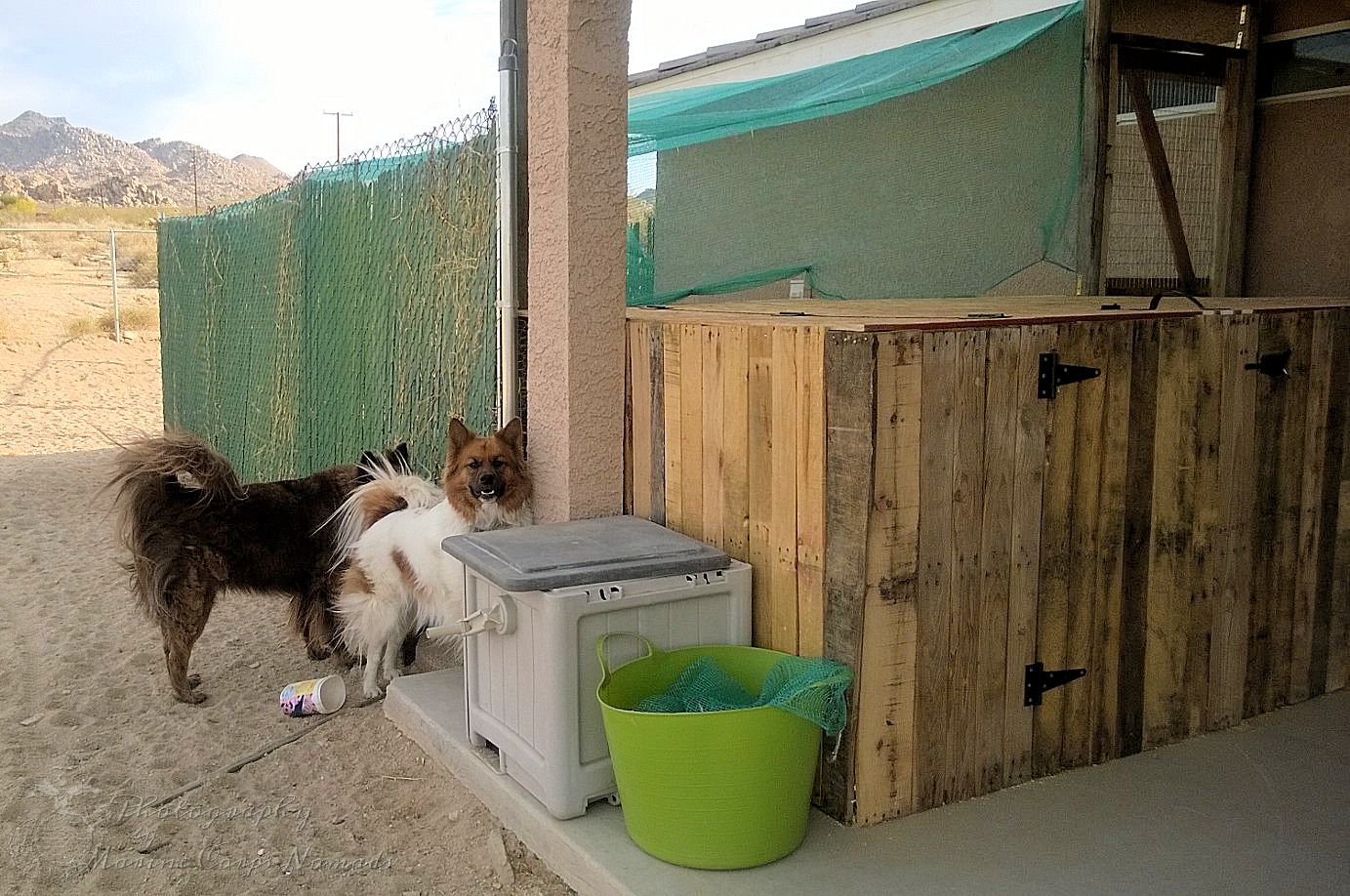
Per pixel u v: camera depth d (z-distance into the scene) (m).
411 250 5.43
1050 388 3.11
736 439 3.30
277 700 4.40
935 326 2.87
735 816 2.66
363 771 3.69
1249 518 3.65
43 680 4.59
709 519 3.48
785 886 2.65
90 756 3.83
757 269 8.77
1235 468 3.58
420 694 4.03
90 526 7.46
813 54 7.93
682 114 7.11
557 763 2.96
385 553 4.31
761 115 6.95
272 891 2.94
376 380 5.96
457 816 3.32
